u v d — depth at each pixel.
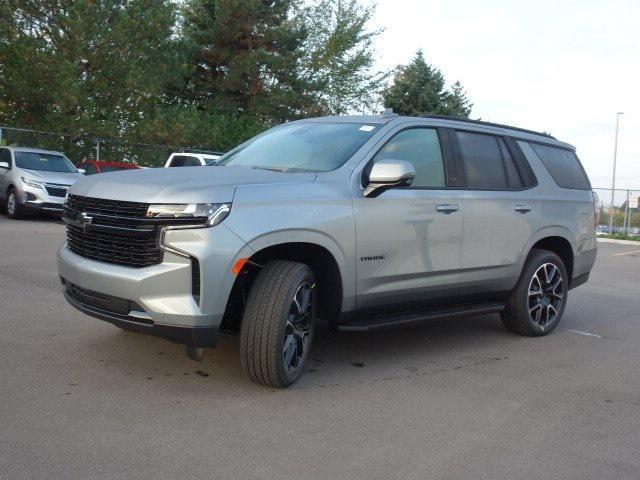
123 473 3.27
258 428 3.94
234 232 4.23
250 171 4.95
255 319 4.43
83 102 22.75
